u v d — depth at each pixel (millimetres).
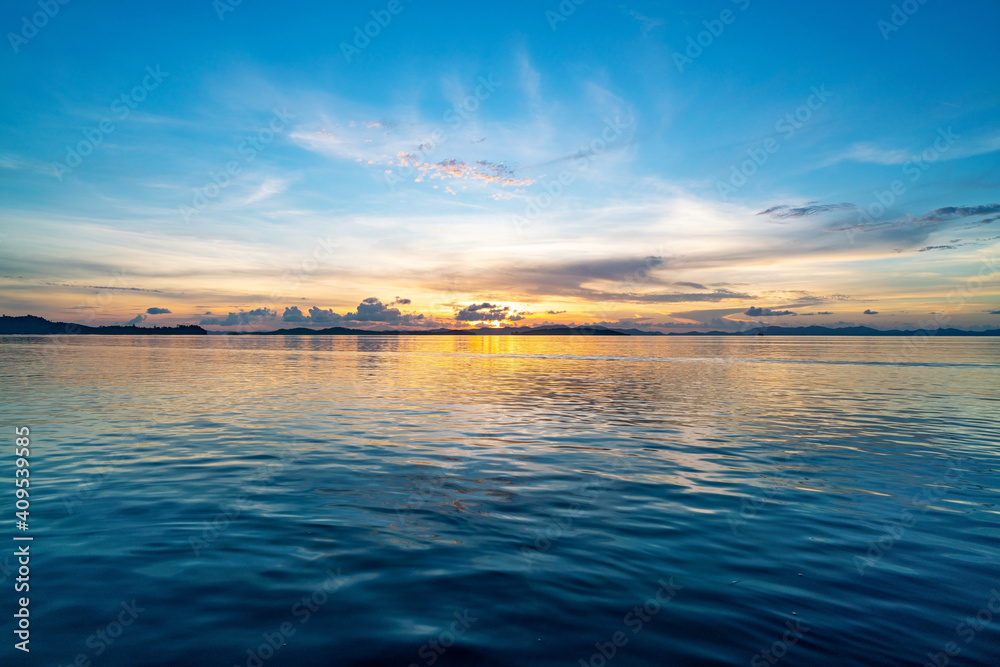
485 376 37312
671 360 59875
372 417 18422
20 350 74438
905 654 4719
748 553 7004
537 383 32031
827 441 14555
